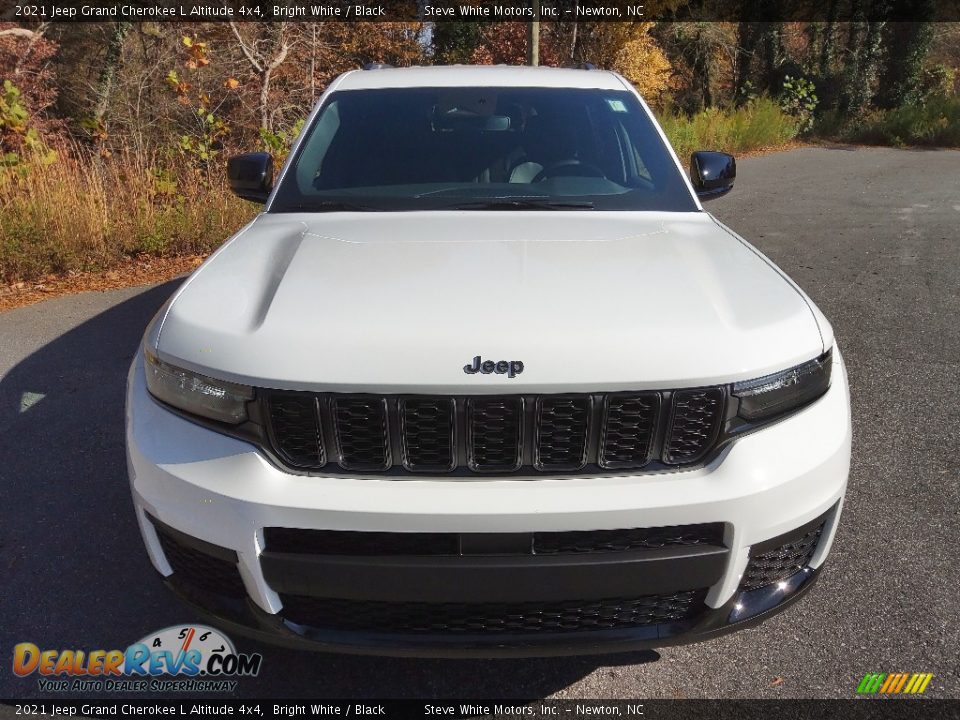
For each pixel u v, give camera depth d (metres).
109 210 7.23
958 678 2.28
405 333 1.90
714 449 1.92
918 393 4.21
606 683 2.29
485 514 1.80
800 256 7.31
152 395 2.11
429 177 3.06
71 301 5.92
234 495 1.87
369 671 2.36
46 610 2.57
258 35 15.55
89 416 3.94
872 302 5.84
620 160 3.16
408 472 1.88
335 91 3.51
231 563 1.95
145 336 2.38
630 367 1.85
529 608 1.91
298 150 3.21
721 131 18.11
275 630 1.95
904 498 3.20
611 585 1.86
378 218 2.77
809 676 2.30
